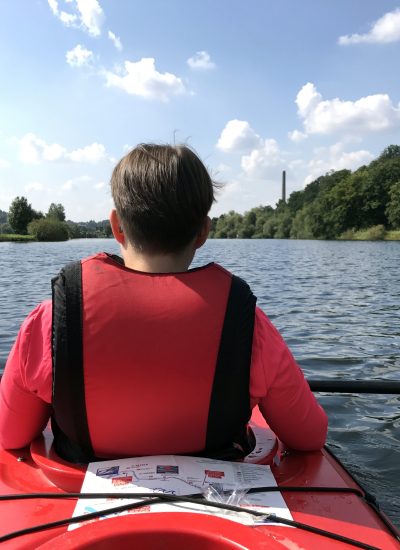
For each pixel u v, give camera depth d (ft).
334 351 19.67
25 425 4.45
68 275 3.95
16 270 63.26
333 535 3.43
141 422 3.91
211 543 3.14
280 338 4.27
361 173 220.23
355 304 32.58
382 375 16.53
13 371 4.23
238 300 3.92
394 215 204.44
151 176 4.00
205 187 4.19
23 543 3.27
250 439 4.96
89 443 4.03
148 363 3.77
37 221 230.68
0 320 26.61
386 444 10.90
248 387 4.00
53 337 3.86
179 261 4.20
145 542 3.17
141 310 3.78
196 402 3.89
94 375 3.79
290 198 308.40
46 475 4.09
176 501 3.57
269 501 3.76
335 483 4.23
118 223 4.30
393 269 62.54
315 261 79.00
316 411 4.62
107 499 3.62
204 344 3.81
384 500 8.71
